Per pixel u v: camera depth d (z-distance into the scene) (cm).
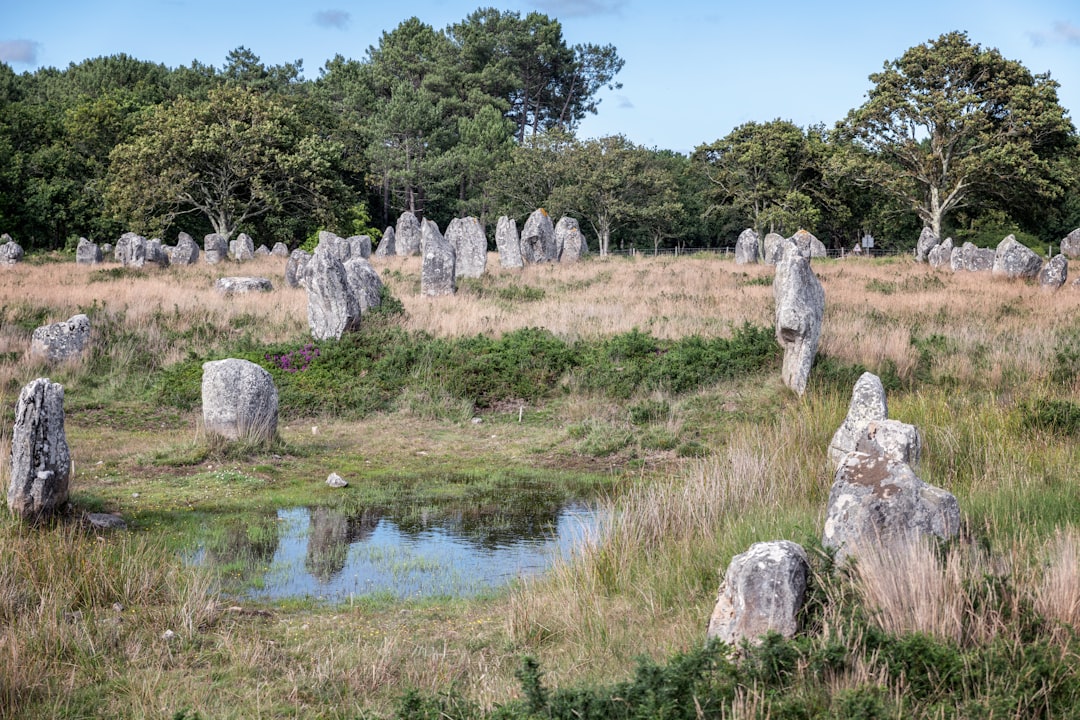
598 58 9831
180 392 1809
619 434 1577
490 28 9494
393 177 7331
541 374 1883
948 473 1084
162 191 5141
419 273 3459
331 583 948
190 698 662
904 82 5347
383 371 1909
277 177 5522
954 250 4038
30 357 1978
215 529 1121
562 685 648
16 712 634
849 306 2492
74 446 1499
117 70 8581
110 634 758
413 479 1394
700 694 557
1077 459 1102
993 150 4903
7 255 4394
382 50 9381
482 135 7788
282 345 2048
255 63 9156
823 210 6384
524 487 1350
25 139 6650
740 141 6012
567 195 6500
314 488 1329
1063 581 635
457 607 870
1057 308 2459
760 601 630
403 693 661
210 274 3722
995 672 557
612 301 2716
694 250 7900
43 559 860
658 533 948
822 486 1105
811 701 546
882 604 625
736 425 1549
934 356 1841
